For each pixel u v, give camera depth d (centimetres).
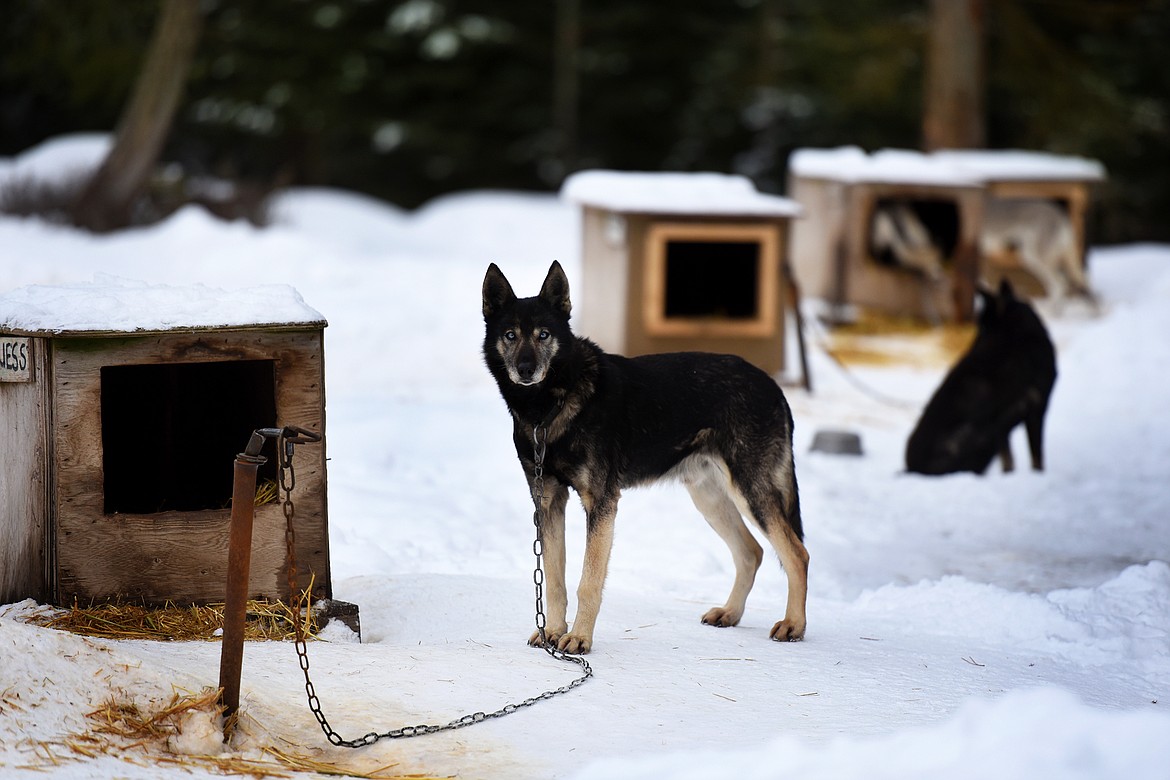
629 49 4762
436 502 1104
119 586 707
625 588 907
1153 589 844
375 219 3325
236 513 560
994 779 431
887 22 3525
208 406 834
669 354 789
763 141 4716
